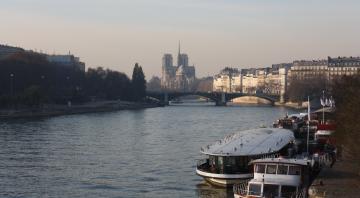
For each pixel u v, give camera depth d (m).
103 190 105.69
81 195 101.31
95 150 165.38
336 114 127.56
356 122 92.44
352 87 113.12
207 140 194.88
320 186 81.62
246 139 116.06
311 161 96.25
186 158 148.25
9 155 151.88
